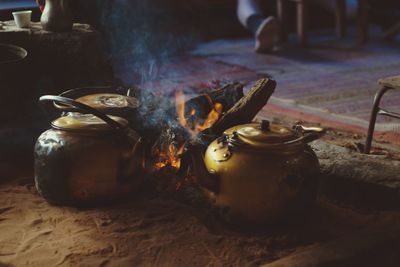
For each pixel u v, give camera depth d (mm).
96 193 1283
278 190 1175
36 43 1797
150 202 1332
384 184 1324
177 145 1457
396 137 1896
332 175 1392
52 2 1814
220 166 1203
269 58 3053
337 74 2717
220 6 3521
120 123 1311
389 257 1132
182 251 1146
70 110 1317
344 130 1960
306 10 3271
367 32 3398
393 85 1556
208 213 1286
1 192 1394
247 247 1162
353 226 1246
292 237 1193
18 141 1635
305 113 2150
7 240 1182
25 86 1800
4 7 2207
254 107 1414
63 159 1262
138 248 1151
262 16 3270
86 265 1096
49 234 1200
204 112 1626
